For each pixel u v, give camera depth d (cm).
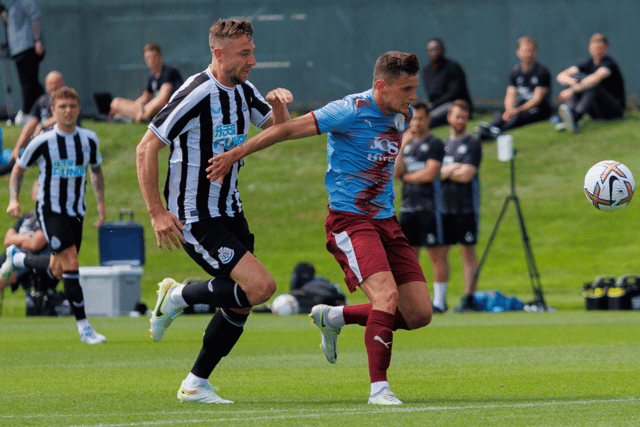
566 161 7431
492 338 3203
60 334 3506
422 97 8469
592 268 5791
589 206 6775
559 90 8525
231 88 1670
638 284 4675
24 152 3075
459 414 1451
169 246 1628
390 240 1716
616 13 8425
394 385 1942
